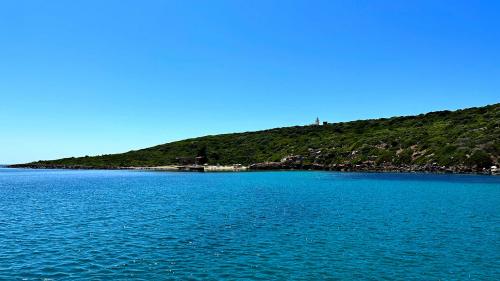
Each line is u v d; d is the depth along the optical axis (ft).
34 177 474.49
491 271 76.38
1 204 183.73
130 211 153.89
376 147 469.16
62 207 170.19
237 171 479.82
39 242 100.48
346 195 202.08
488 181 279.28
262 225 120.78
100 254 88.69
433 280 71.72
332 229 114.32
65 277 73.26
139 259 84.53
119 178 400.26
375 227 116.88
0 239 104.17
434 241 99.30
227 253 88.94
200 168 508.12
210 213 144.87
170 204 173.78
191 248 93.35
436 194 203.31
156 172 518.37
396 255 86.99
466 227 116.37
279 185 268.82
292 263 81.35
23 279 72.18
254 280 71.51
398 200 179.73
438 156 394.93
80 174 531.09
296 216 136.67
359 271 76.38
